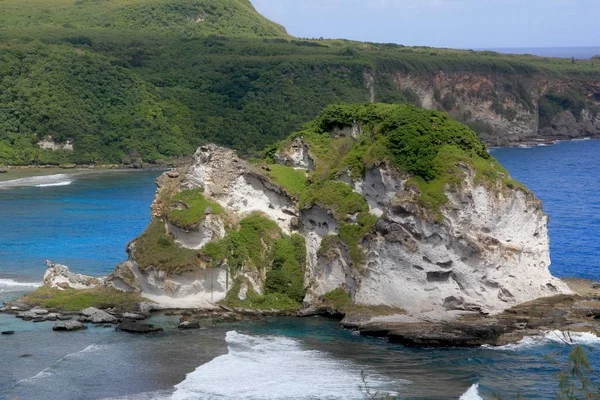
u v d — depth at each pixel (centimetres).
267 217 8825
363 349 7212
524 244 8306
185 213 8512
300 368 6731
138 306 8281
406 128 8350
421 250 7969
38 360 6900
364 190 8575
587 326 7519
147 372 6638
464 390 6209
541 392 6150
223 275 8412
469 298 7981
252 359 6950
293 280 8562
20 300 8481
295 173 9138
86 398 6112
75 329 7712
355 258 8244
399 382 6400
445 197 7981
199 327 7831
